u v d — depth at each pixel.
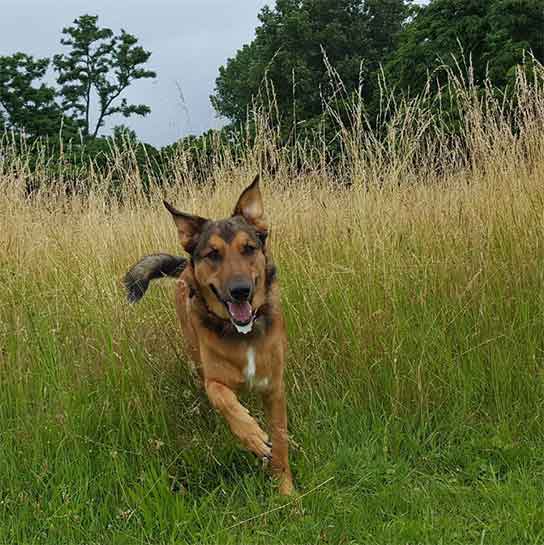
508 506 2.13
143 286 2.52
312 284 2.73
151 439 2.32
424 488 2.26
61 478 2.26
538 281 2.73
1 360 2.53
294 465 2.37
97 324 2.57
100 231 2.93
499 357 2.59
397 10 13.84
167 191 3.13
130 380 2.47
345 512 2.16
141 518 2.18
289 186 3.10
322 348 2.67
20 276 2.74
